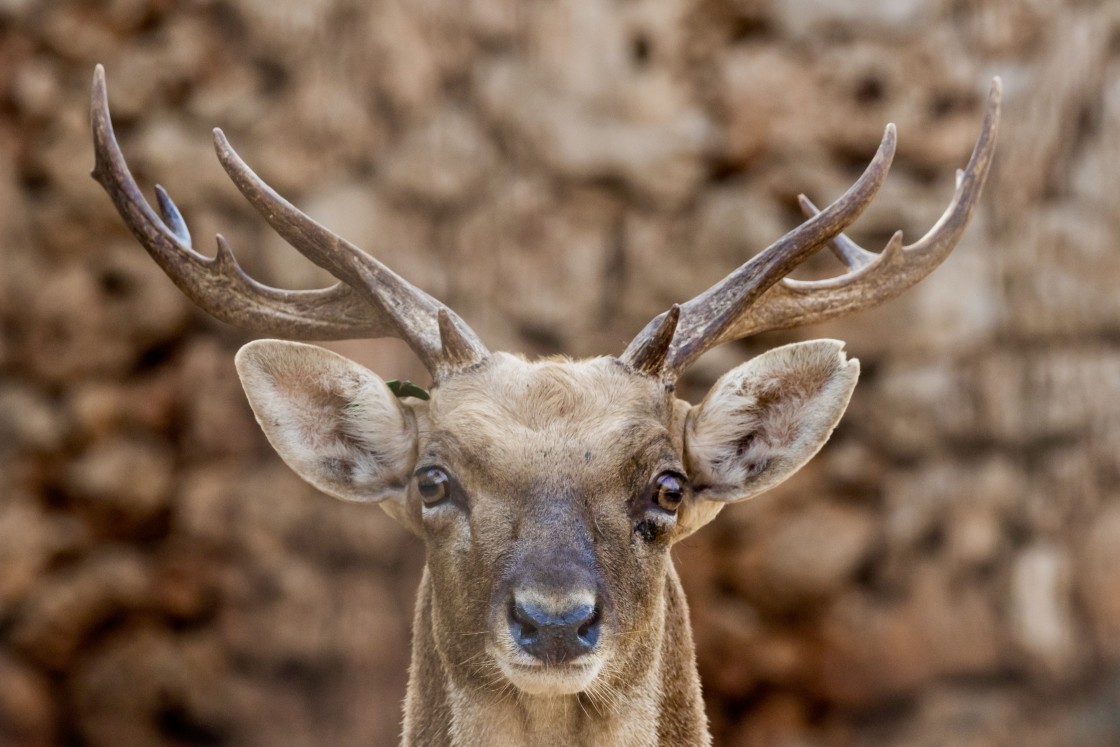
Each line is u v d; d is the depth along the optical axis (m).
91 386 16.94
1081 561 15.91
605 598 6.34
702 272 16.61
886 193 16.42
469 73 17.06
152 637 16.86
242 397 16.97
